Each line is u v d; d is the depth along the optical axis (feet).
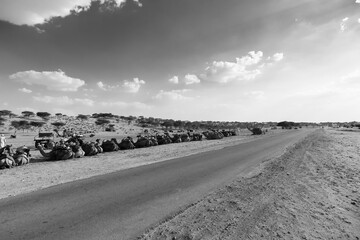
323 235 16.20
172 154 57.88
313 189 27.37
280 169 37.50
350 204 23.06
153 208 19.79
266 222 17.52
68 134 147.64
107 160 48.11
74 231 15.30
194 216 18.15
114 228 15.84
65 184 27.43
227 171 35.91
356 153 61.77
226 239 14.67
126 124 345.92
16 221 16.70
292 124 388.57
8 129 230.89
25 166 40.73
